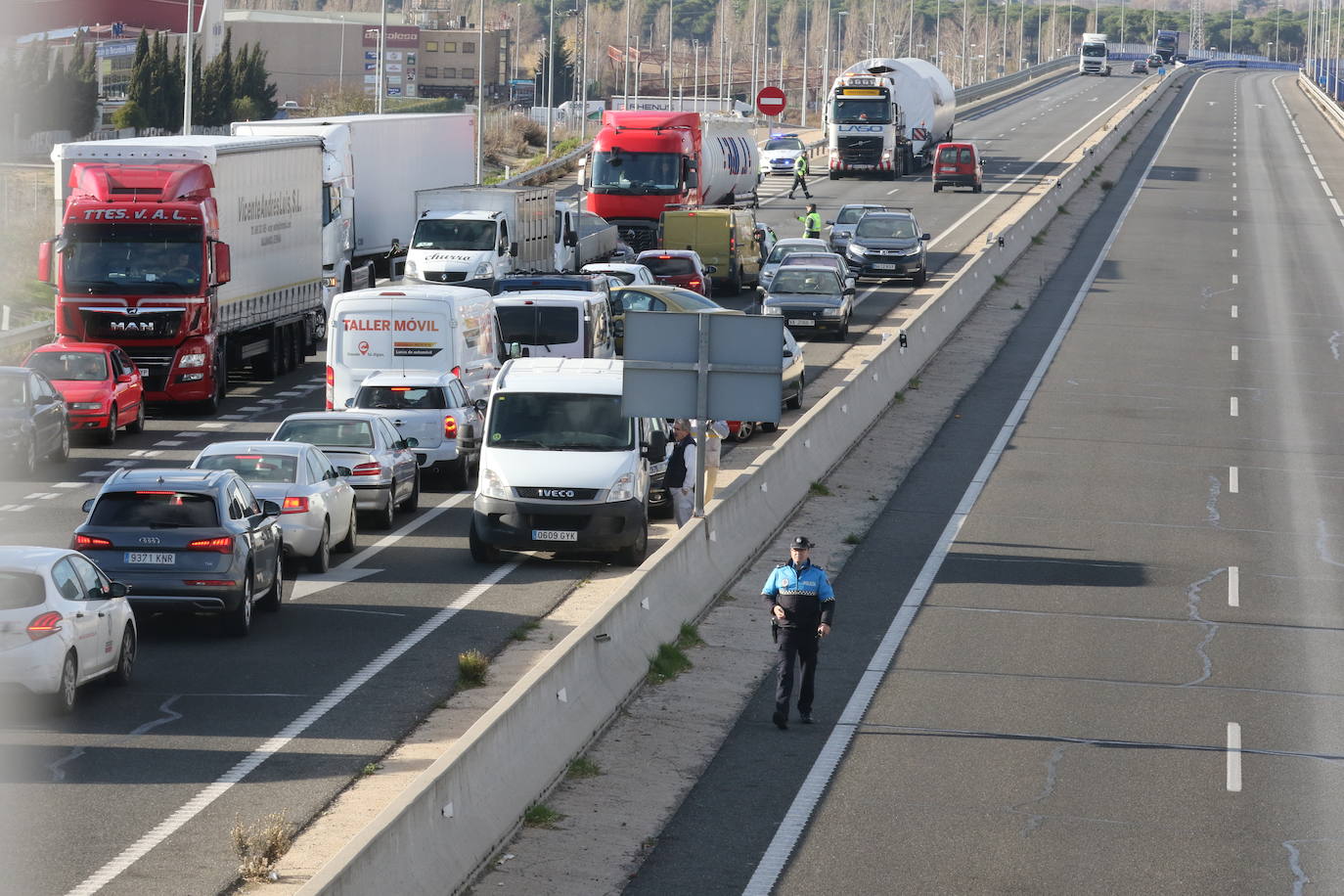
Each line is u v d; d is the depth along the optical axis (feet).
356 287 501.15
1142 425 376.68
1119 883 123.24
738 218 571.69
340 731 155.02
